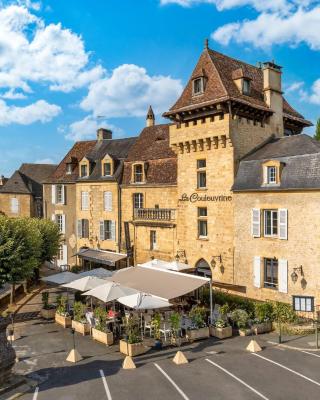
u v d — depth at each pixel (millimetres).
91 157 43625
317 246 23328
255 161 27203
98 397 14508
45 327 24047
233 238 27781
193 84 30656
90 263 39750
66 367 17547
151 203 34906
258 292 26250
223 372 16594
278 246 25125
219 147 28766
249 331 21906
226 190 28281
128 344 18875
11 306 29234
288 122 33656
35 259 26500
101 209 39750
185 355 18781
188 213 31109
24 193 51469
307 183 23594
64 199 44062
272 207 25469
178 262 30125
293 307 22359
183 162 31484
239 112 28906
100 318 21797
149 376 16344
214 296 27141
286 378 15906
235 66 32250
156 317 21266
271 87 30844
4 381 15391
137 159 37438
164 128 38719
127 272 26250
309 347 19562
